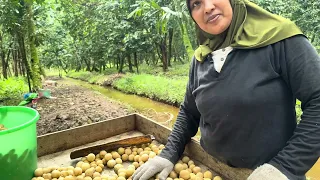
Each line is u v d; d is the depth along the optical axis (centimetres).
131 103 613
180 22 359
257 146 113
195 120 154
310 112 100
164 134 183
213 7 112
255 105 108
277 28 106
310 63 100
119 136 199
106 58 1098
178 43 1022
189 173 144
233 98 111
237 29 115
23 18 625
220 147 126
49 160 167
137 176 137
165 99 588
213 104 118
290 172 101
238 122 113
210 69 120
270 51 107
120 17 909
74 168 154
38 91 629
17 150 133
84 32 1074
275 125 111
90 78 1127
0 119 158
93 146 168
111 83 895
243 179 132
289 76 105
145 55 1159
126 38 912
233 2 115
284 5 483
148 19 833
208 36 125
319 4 474
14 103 559
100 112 484
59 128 390
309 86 99
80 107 530
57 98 634
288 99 111
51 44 1209
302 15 490
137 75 865
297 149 101
